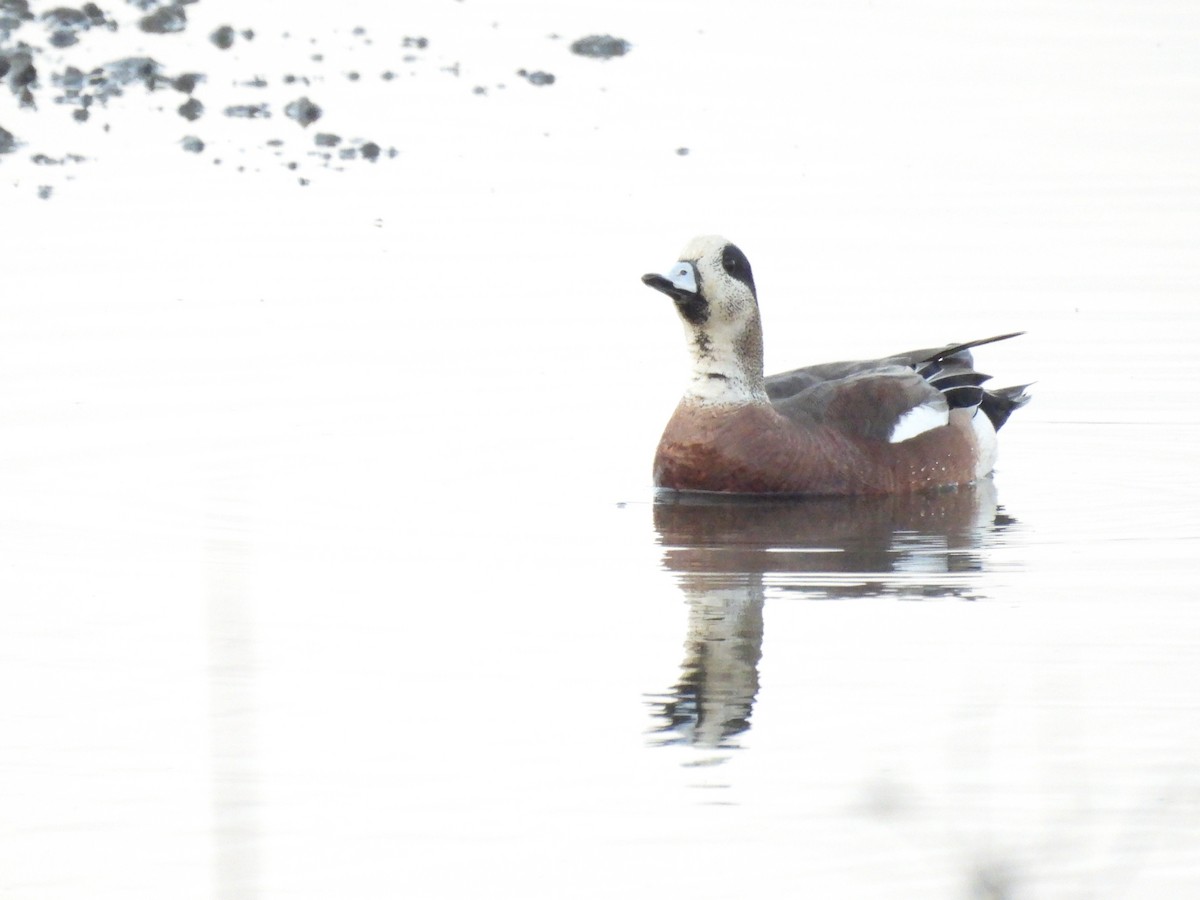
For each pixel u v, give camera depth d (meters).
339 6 33.28
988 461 16.05
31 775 9.61
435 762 9.73
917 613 12.03
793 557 13.37
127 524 13.88
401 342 18.69
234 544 13.44
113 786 9.48
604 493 15.09
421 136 26.09
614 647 11.41
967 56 29.91
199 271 20.58
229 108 27.33
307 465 15.51
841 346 18.59
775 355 18.34
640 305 19.89
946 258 20.97
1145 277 20.36
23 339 18.31
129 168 24.50
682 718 10.24
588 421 16.95
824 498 15.17
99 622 11.80
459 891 8.45
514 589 12.55
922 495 15.39
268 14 32.56
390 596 12.36
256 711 10.40
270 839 8.92
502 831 9.01
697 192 23.38
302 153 25.34
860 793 9.38
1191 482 15.48
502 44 30.92
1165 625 11.73
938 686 10.73
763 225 22.11
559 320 19.44
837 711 10.41
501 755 9.83
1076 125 26.17
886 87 28.22
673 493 15.24
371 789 9.43
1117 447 16.52
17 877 8.62
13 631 11.66
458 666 11.06
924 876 8.58
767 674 10.95
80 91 27.94
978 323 19.12
